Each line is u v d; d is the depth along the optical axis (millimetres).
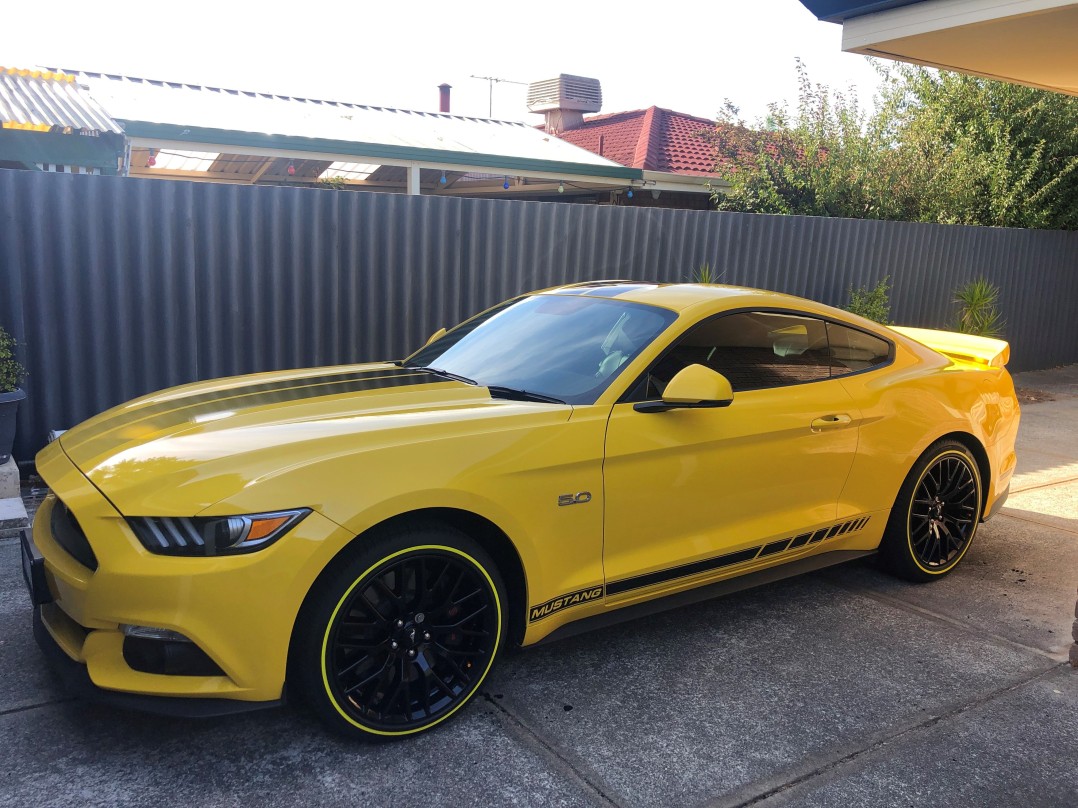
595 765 2869
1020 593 4562
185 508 2568
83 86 11141
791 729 3139
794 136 14062
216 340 6586
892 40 7305
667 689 3396
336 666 2762
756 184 14320
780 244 9883
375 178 15625
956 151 13883
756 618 4133
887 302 11078
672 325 3662
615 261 8602
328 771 2764
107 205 6012
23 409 5949
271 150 11930
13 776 2672
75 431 3426
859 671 3605
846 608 4285
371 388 3549
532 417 3170
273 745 2898
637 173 15562
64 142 9141
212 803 2586
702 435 3508
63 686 3203
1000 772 2918
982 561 5059
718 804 2691
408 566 2877
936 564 4645
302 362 6977
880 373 4359
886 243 10945
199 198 6328
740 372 3807
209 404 3379
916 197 13602
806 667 3629
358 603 2809
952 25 6840
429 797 2660
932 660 3738
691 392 3271
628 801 2688
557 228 8133
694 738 3053
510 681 3420
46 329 5949
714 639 3877
